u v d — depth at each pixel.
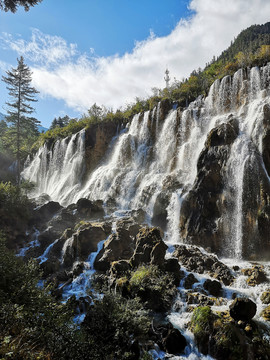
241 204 14.47
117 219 18.03
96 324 7.55
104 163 34.88
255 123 16.88
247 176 14.85
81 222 16.81
